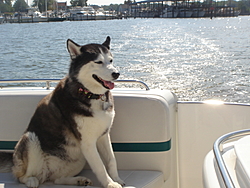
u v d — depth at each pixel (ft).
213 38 118.93
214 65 57.16
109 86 9.43
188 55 71.67
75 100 9.39
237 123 11.53
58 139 9.73
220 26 217.15
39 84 36.40
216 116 11.55
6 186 9.27
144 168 10.55
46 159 9.77
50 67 56.80
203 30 173.06
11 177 9.98
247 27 199.82
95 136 9.50
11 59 66.49
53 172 9.92
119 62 62.03
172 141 10.74
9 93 10.94
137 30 176.86
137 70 53.42
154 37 127.03
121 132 10.48
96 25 249.14
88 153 9.44
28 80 11.62
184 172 12.05
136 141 10.44
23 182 9.52
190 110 11.68
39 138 9.68
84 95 9.36
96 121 9.33
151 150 10.40
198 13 443.32
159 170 10.45
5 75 50.67
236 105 11.41
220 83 43.06
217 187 6.47
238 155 6.87
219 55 70.54
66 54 72.74
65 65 58.08
